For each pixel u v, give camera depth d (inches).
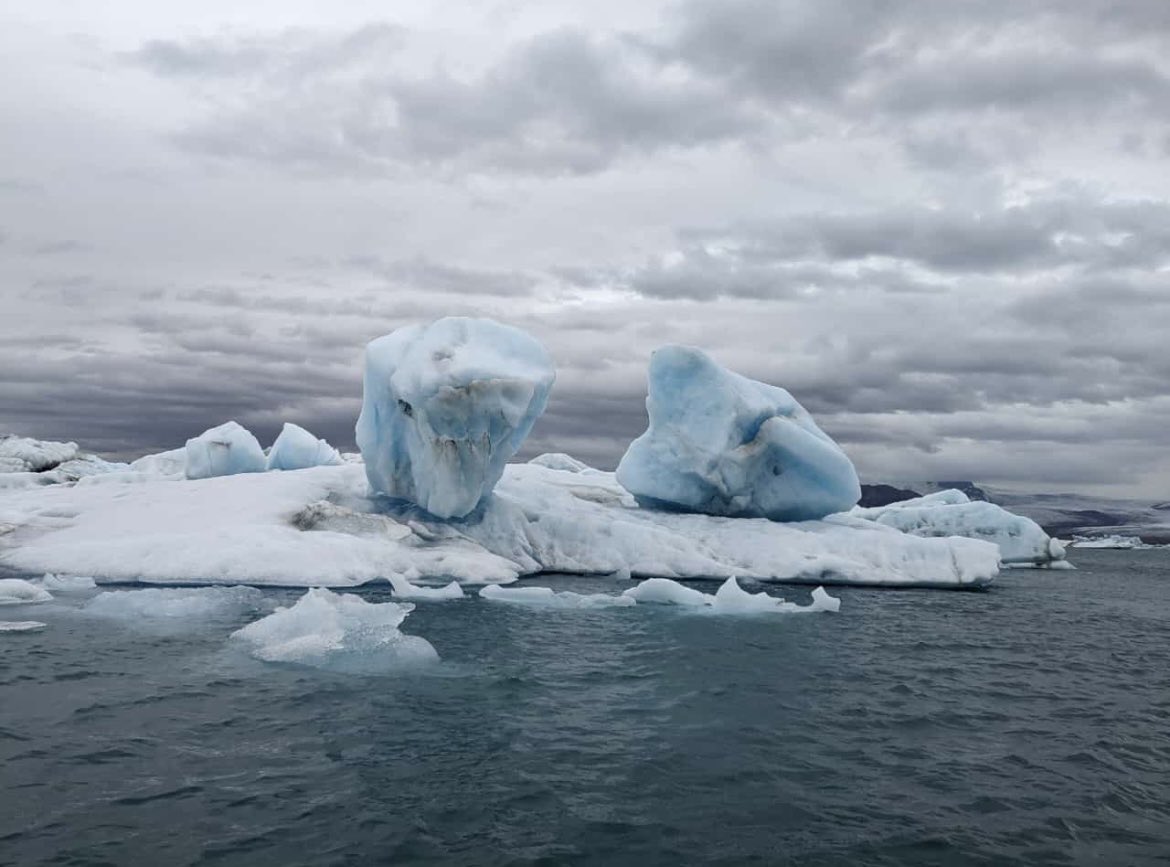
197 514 653.3
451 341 684.1
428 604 504.7
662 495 800.9
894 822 197.9
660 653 384.2
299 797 201.0
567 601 523.5
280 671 321.4
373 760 229.0
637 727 269.6
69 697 280.2
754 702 305.1
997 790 221.8
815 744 257.8
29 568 552.1
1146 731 284.4
